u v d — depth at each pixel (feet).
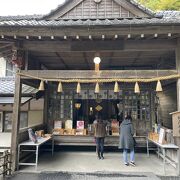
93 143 28.91
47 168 21.36
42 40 20.86
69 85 31.35
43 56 26.23
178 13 25.54
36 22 20.36
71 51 20.94
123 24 17.94
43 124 30.45
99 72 20.43
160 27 18.19
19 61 21.04
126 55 25.81
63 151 30.09
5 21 19.97
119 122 30.50
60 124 30.42
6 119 36.37
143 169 21.20
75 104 31.83
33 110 32.76
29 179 18.12
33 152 26.55
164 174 19.44
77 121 30.55
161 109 33.42
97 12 23.29
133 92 30.81
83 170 20.79
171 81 24.50
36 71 20.88
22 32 18.98
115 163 23.59
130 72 20.29
